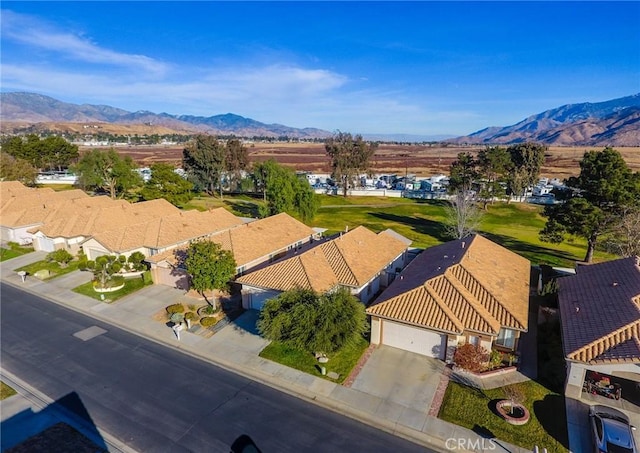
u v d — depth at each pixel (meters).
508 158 76.38
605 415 17.61
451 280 25.75
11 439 17.52
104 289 33.66
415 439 17.50
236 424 18.41
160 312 29.94
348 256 31.73
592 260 42.78
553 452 16.62
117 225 44.91
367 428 18.16
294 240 40.97
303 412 19.22
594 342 19.55
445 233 54.44
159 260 34.69
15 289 34.66
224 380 21.81
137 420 18.70
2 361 23.66
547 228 40.62
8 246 47.09
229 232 37.62
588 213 36.84
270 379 21.84
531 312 28.95
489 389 20.73
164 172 67.06
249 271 34.72
